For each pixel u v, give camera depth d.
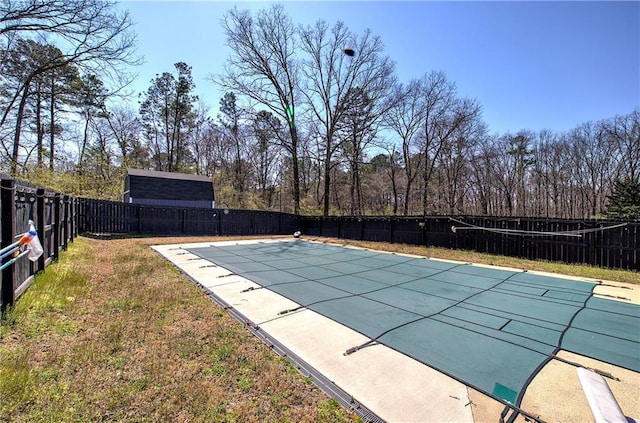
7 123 12.71
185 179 20.86
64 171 17.78
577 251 7.98
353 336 3.41
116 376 2.38
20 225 3.74
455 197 29.86
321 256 9.29
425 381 2.52
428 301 4.82
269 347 3.06
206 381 2.38
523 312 4.33
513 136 31.66
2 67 11.46
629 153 26.19
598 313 4.30
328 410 2.12
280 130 23.05
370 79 21.12
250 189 31.44
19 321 3.11
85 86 15.37
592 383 1.71
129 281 5.14
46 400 2.04
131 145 28.73
